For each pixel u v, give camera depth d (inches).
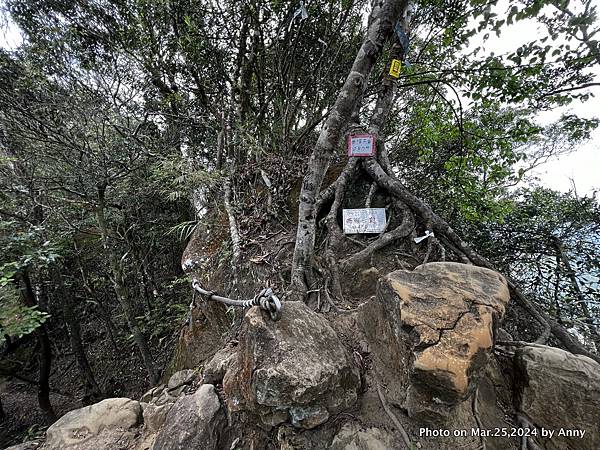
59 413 260.7
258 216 142.6
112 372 265.6
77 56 153.1
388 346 68.9
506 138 150.8
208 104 190.5
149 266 235.6
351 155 118.8
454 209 176.9
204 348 126.3
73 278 242.8
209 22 162.2
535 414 61.1
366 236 115.6
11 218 168.1
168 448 66.8
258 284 114.3
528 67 122.8
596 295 144.9
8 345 322.3
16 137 152.5
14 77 142.6
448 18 163.3
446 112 178.2
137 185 194.1
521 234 175.0
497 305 60.3
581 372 59.0
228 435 69.1
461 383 49.6
